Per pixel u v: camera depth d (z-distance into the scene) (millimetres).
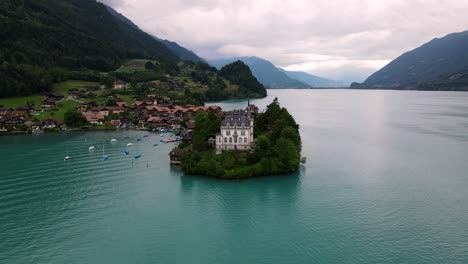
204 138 180875
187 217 112875
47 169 160750
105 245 96625
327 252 92938
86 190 134750
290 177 148625
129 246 96188
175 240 99312
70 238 99875
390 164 168750
